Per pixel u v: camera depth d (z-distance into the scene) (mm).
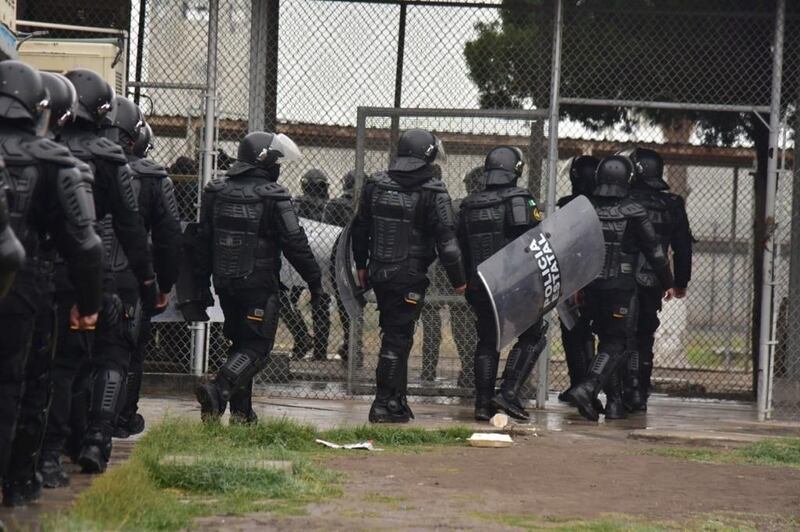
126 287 19922
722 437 28422
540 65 36938
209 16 35719
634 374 34781
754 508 19531
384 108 35781
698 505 19547
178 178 35906
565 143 42906
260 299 25859
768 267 33281
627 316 32250
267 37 36812
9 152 14555
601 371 31969
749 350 46188
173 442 22281
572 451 25641
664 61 40156
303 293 36938
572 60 40156
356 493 19047
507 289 29266
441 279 35188
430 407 33688
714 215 46250
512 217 29859
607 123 42875
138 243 18906
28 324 14539
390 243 28625
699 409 36906
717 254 47312
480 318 30406
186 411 29859
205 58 36719
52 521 14352
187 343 35688
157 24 36719
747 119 42562
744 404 39062
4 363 14469
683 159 43688
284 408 32000
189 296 26547
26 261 14539
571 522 17281
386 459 23234
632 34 39938
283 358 37094
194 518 16203
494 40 37062
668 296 35688
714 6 39062
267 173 26266
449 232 28531
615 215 32031
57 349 18234
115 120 20750
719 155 43969
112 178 18516
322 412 31312
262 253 25812
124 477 17422
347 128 37000
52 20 36750
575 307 33406
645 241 32281
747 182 45812
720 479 22594
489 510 18047
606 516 18016
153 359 35719
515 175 30531
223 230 25734
